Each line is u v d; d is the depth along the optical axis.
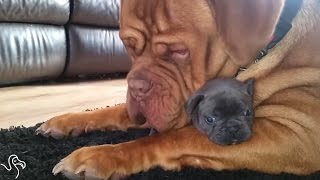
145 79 0.54
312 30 0.57
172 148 0.52
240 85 0.53
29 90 1.10
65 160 0.51
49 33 1.20
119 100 1.00
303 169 0.53
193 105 0.53
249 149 0.51
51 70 1.22
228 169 0.52
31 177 0.52
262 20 0.50
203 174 0.52
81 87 1.18
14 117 0.82
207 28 0.54
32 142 0.63
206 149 0.51
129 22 0.56
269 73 0.56
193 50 0.54
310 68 0.56
